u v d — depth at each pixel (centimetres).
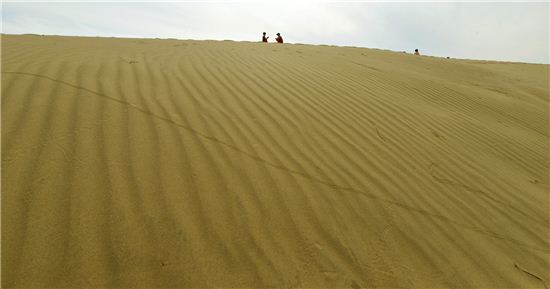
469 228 264
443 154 388
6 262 163
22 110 283
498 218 288
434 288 200
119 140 269
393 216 254
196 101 369
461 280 210
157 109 331
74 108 302
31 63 403
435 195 298
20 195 200
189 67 500
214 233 204
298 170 282
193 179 243
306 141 335
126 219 199
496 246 250
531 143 512
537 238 272
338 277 193
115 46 641
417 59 1159
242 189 245
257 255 196
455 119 528
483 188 335
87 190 213
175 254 185
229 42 985
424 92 657
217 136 305
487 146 453
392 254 218
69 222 190
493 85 942
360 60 877
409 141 397
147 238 191
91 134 269
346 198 261
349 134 373
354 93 520
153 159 255
